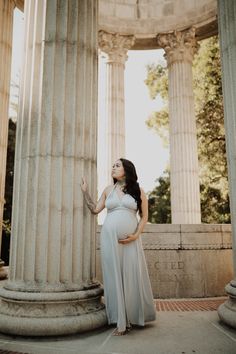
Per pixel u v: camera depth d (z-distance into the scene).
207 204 25.67
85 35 6.20
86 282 5.62
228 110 6.33
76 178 5.77
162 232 9.05
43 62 5.86
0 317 5.19
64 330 4.95
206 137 25.36
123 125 16.20
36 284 5.29
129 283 5.47
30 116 5.81
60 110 5.79
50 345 4.70
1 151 10.88
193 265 9.00
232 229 6.09
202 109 25.45
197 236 9.15
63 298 5.16
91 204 5.80
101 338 4.99
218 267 9.21
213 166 25.28
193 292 8.86
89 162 5.98
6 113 11.22
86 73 6.15
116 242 5.45
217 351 4.40
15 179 5.90
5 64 11.30
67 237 5.54
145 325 5.72
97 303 5.69
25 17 6.41
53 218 5.50
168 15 16.47
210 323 5.86
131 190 5.75
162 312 6.84
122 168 5.90
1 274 10.05
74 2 6.18
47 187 5.54
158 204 31.05
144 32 16.72
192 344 4.69
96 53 6.50
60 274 5.40
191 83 16.03
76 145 5.85
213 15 15.27
